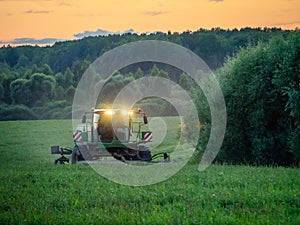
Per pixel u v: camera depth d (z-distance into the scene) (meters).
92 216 38.38
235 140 99.06
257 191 45.38
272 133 93.81
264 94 94.50
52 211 41.12
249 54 99.19
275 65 93.62
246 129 98.38
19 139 193.12
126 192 48.09
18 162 114.56
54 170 72.31
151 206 41.69
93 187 52.31
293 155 89.56
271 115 94.50
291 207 39.41
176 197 44.69
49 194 48.94
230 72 101.25
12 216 39.59
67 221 37.19
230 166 76.38
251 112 96.44
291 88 87.56
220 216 36.50
